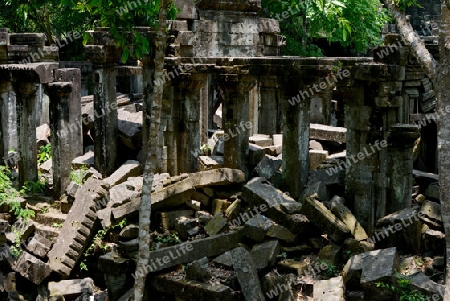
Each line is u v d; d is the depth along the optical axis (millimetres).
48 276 13711
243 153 15859
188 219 14477
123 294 13125
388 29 27031
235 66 15141
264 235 13102
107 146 17156
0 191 15172
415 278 10781
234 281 12016
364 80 13086
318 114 20344
